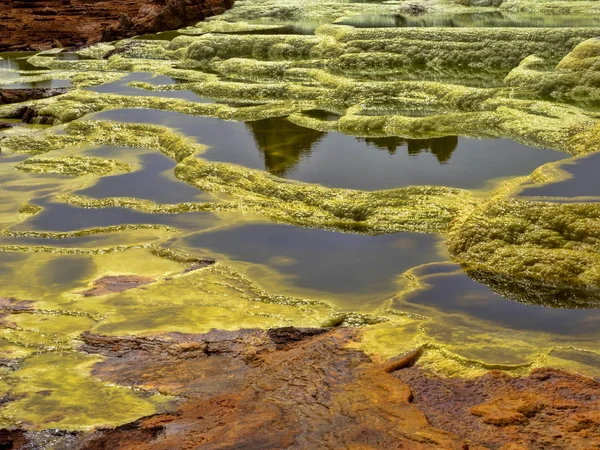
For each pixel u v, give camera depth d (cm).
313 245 1020
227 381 676
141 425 608
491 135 1462
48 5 3894
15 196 1284
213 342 759
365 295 864
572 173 1057
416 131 1525
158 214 1170
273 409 610
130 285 916
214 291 891
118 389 673
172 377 691
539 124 1452
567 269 860
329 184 1226
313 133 1567
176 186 1299
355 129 1565
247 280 919
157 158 1482
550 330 748
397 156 1364
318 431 571
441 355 698
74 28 3478
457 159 1320
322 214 1120
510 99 1670
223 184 1280
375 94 1847
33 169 1438
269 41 2528
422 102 1775
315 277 920
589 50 1778
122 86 2211
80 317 831
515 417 573
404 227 1058
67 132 1702
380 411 593
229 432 578
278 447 554
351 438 557
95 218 1162
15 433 605
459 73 2050
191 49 2594
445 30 2291
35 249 1045
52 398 659
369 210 1105
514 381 640
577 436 545
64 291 905
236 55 2541
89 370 712
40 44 3191
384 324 776
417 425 569
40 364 728
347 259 969
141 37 3080
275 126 1642
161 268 969
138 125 1684
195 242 1046
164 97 1961
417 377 662
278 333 777
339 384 645
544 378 641
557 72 1777
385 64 2225
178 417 617
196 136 1570
